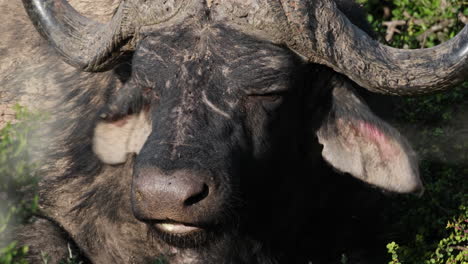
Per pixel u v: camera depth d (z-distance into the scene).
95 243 17.83
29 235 17.56
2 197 17.19
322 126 16.45
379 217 18.89
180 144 13.90
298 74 15.39
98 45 16.17
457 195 18.33
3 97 20.08
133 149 16.56
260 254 16.83
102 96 18.00
